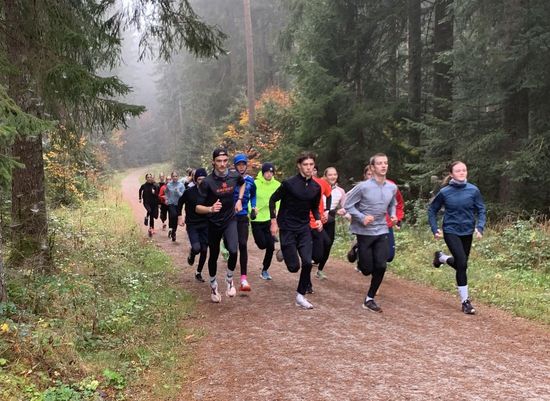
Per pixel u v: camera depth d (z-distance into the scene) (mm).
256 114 23406
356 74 15641
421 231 11109
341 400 3543
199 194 6344
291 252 6102
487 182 11938
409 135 15094
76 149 8375
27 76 6316
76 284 6145
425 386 3732
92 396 3592
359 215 5836
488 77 11047
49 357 3961
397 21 15477
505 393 3584
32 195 6684
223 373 4168
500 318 5641
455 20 13477
